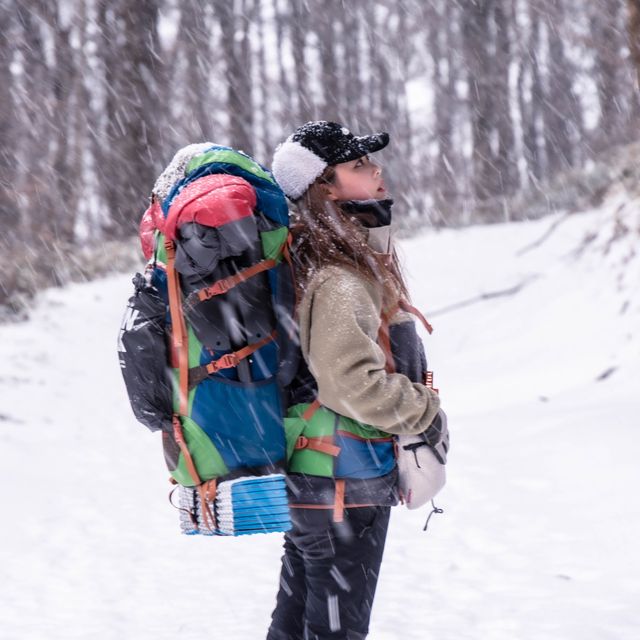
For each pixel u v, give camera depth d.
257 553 11.33
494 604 9.09
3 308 35.12
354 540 5.14
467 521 11.96
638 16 21.12
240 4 79.06
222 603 9.48
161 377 5.02
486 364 24.42
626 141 44.88
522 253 34.69
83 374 27.03
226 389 4.92
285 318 4.94
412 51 87.75
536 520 11.70
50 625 8.94
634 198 27.47
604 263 26.02
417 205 86.31
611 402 17.02
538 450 14.65
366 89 91.00
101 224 59.66
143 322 5.01
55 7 60.09
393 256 5.32
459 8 69.62
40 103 59.34
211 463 4.93
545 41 78.50
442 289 33.38
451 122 86.06
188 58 68.94
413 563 10.55
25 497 14.37
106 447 18.56
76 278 43.31
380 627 8.55
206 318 4.86
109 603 9.59
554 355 22.92
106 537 12.23
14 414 21.00
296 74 83.81
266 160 85.38
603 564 9.95
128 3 51.75
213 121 70.81
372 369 4.79
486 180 65.75
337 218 5.07
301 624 5.82
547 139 78.06
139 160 51.56
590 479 12.84
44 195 55.22
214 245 4.70
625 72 51.75
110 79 52.53
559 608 8.80
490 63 67.38
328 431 5.03
